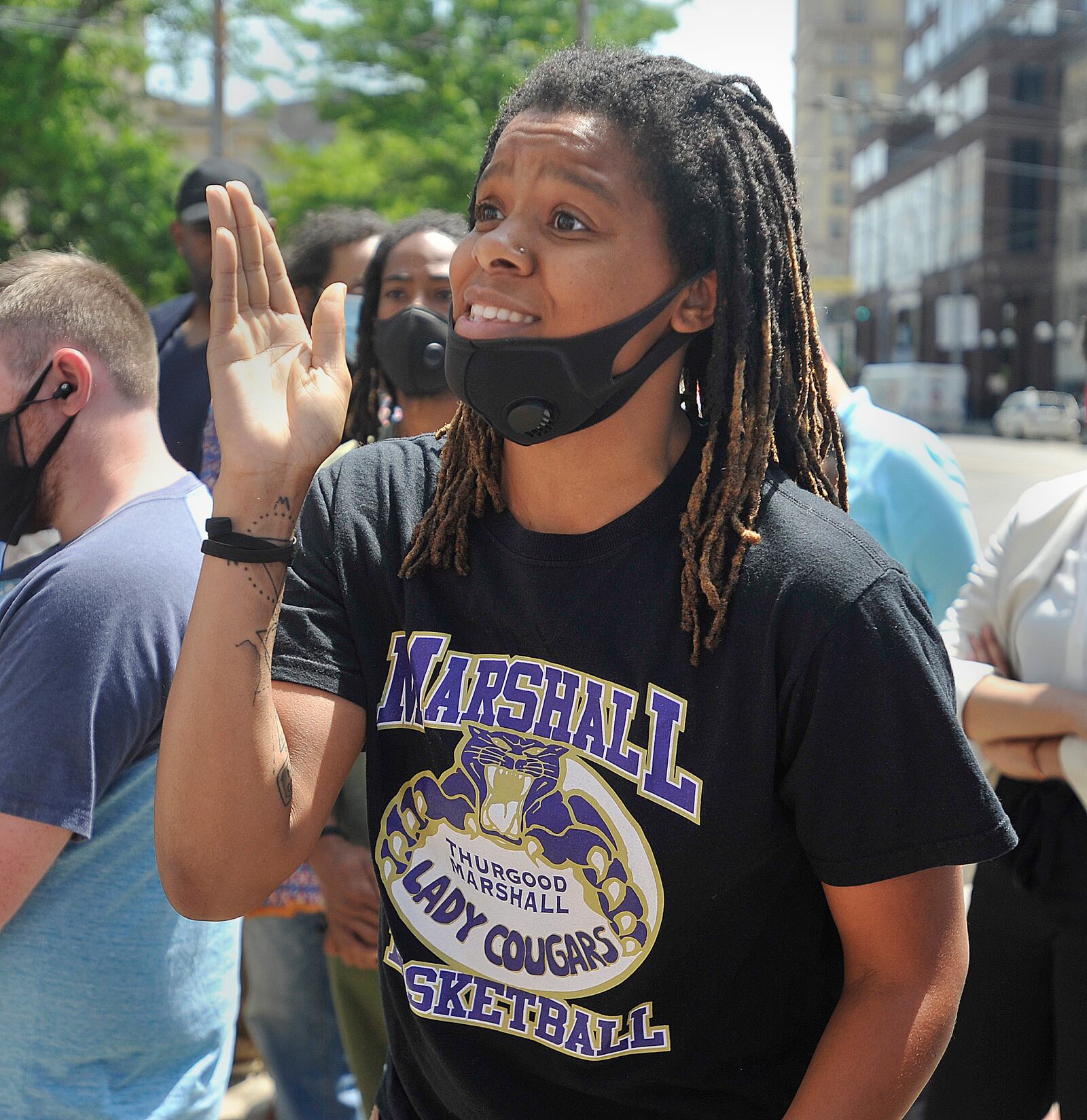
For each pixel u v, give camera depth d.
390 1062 1.42
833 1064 1.18
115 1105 1.72
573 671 1.21
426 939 1.28
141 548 1.73
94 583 1.67
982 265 43.12
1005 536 2.22
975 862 1.13
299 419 1.24
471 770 1.24
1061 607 2.12
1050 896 2.06
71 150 15.29
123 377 1.86
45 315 1.79
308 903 2.53
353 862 2.38
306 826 1.26
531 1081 1.26
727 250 1.22
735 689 1.16
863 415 2.72
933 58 46.62
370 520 1.34
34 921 1.68
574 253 1.16
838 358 39.84
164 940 1.75
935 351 46.81
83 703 1.63
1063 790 2.10
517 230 1.17
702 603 1.18
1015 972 2.15
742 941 1.21
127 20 16.39
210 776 1.18
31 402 1.78
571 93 1.19
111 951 1.70
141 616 1.69
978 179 42.91
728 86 1.25
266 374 1.27
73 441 1.81
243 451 1.22
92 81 16.12
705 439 1.27
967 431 36.50
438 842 1.27
